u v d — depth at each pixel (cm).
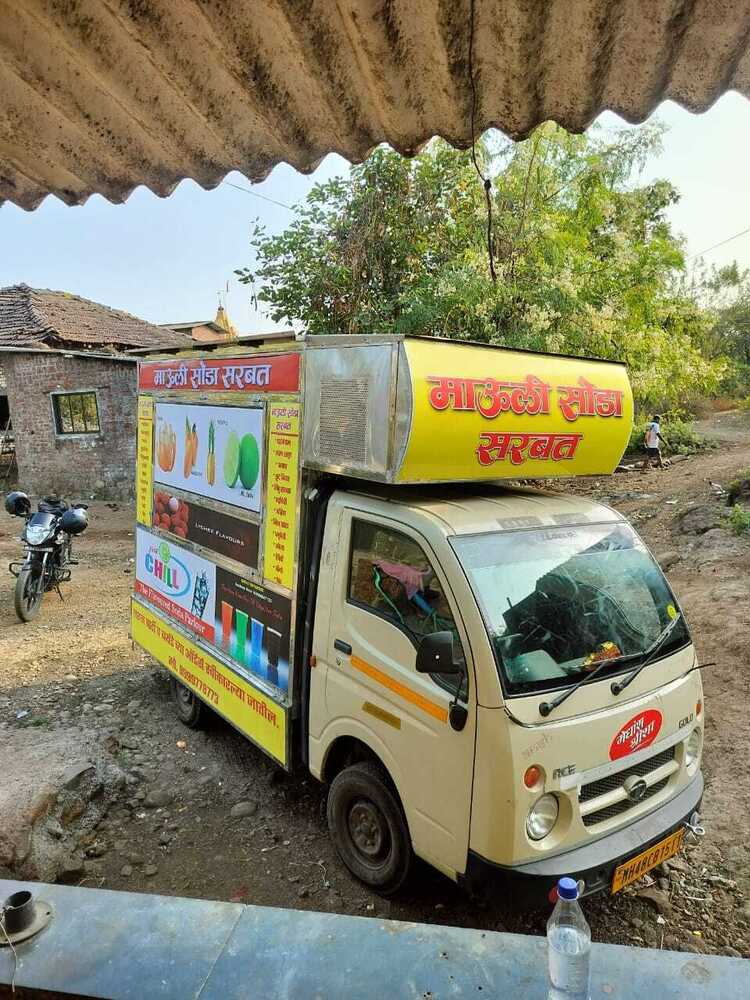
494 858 304
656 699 351
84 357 1717
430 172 1251
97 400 1741
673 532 1124
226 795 492
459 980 224
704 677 634
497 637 320
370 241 1291
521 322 1224
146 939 243
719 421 2756
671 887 394
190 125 262
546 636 337
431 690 334
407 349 336
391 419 340
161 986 224
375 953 236
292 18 210
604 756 327
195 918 254
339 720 392
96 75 233
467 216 1293
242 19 211
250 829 453
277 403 431
